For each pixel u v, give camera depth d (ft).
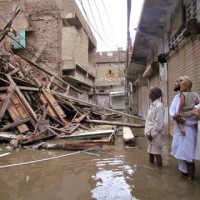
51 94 55.21
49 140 38.09
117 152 29.48
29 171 21.89
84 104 63.62
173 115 18.84
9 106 42.52
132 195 15.85
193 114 17.87
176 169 21.54
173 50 37.27
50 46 84.64
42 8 85.25
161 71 46.62
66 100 61.00
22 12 84.58
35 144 34.55
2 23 82.33
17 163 24.71
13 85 44.21
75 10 87.04
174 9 35.12
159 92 22.49
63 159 26.18
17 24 82.58
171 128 39.60
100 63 160.86
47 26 85.10
